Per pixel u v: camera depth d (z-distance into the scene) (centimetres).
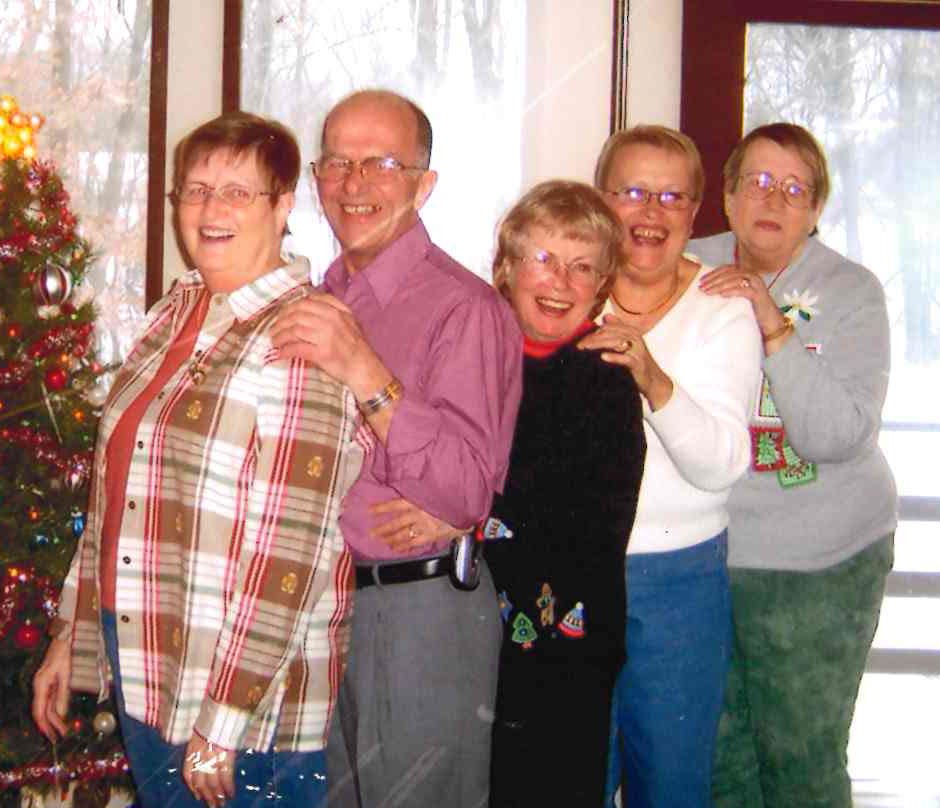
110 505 161
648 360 181
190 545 152
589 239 180
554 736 181
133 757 161
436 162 279
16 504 219
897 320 288
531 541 180
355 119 180
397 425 160
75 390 225
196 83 278
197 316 164
